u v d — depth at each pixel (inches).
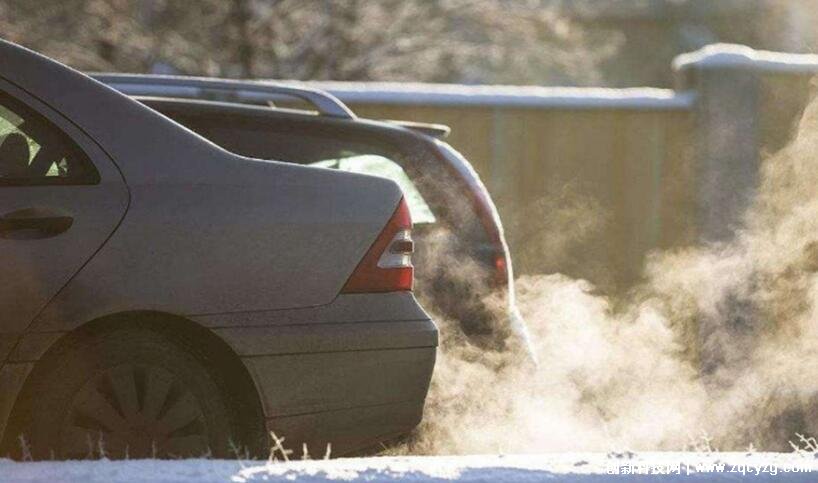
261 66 2112.5
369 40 2156.7
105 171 689.0
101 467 589.6
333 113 994.7
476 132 1596.9
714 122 1599.4
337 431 711.7
